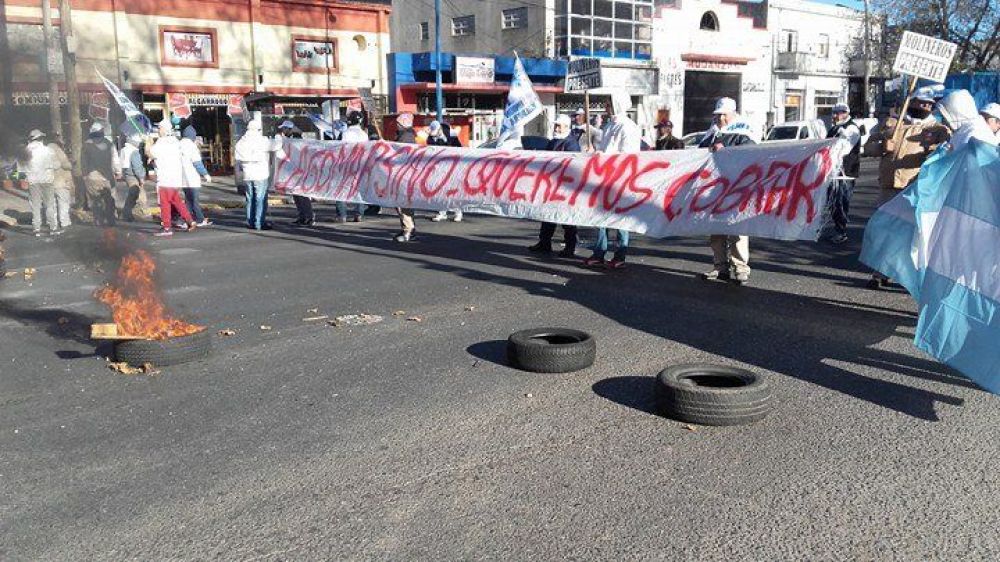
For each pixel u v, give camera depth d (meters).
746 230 8.49
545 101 37.12
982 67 41.16
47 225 14.73
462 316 7.59
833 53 50.19
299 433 4.73
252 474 4.18
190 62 27.05
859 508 3.79
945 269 5.43
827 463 4.28
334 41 30.81
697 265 10.29
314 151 14.39
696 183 9.03
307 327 7.20
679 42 41.91
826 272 9.77
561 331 6.32
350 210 17.45
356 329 7.12
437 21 30.28
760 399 4.83
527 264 10.41
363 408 5.13
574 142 11.62
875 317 7.46
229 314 7.71
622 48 39.69
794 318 7.43
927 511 3.76
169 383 5.66
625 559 3.35
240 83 28.53
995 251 5.18
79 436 4.71
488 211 11.17
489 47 40.25
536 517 3.71
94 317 7.63
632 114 40.53
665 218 9.30
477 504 3.84
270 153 15.12
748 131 9.05
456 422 4.88
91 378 5.79
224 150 29.59
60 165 13.86
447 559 3.36
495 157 11.18
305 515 3.74
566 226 10.88
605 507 3.80
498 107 36.91
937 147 7.93
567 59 37.00
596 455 4.39
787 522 3.66
